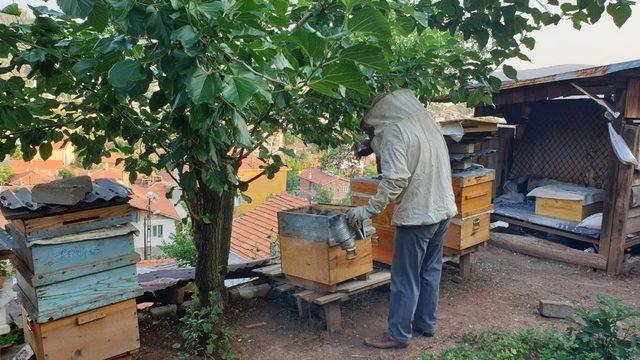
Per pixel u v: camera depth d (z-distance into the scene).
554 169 7.28
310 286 3.90
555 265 5.86
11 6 2.39
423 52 4.03
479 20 3.14
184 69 1.75
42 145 3.48
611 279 5.35
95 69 2.09
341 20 2.78
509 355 3.33
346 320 4.16
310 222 3.74
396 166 3.22
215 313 3.54
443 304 4.51
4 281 2.66
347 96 3.53
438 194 3.41
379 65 1.89
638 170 5.44
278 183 35.25
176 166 2.92
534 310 4.39
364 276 4.04
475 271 5.48
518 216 6.68
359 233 3.62
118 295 2.96
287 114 3.62
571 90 5.84
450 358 3.33
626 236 5.53
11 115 2.70
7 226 2.93
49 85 2.98
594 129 6.77
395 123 3.34
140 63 1.84
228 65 1.76
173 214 30.88
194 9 1.70
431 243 3.67
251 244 15.05
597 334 3.37
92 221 2.81
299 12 2.93
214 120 2.30
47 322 2.75
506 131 7.66
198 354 3.54
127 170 3.71
